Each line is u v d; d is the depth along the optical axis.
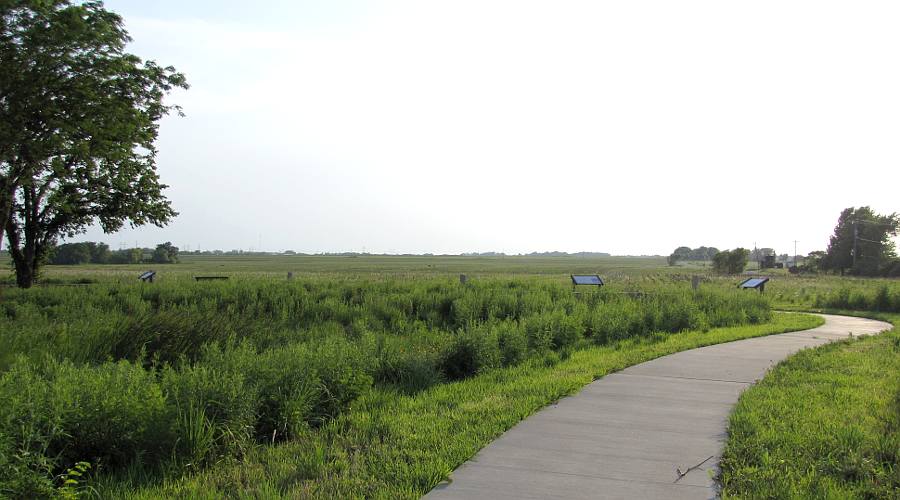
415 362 10.66
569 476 5.88
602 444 6.86
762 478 5.76
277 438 7.59
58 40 22.92
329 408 8.41
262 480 5.92
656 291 24.69
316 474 6.10
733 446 6.66
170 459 6.33
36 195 28.91
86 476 6.02
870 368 11.27
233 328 14.07
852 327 20.02
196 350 11.91
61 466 5.93
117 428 6.29
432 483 5.66
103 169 30.31
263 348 13.10
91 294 21.75
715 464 6.22
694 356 13.12
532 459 6.37
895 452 6.32
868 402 8.58
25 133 23.56
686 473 5.96
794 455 6.38
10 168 25.00
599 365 11.75
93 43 24.62
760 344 15.14
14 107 22.78
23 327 12.66
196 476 6.16
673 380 10.50
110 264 130.88
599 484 5.67
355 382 8.88
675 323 18.25
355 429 7.66
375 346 11.26
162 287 23.08
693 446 6.80
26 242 30.53
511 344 12.66
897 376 10.54
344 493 5.55
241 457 6.83
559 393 9.27
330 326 16.91
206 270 90.19
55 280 35.47
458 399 9.10
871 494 5.50
